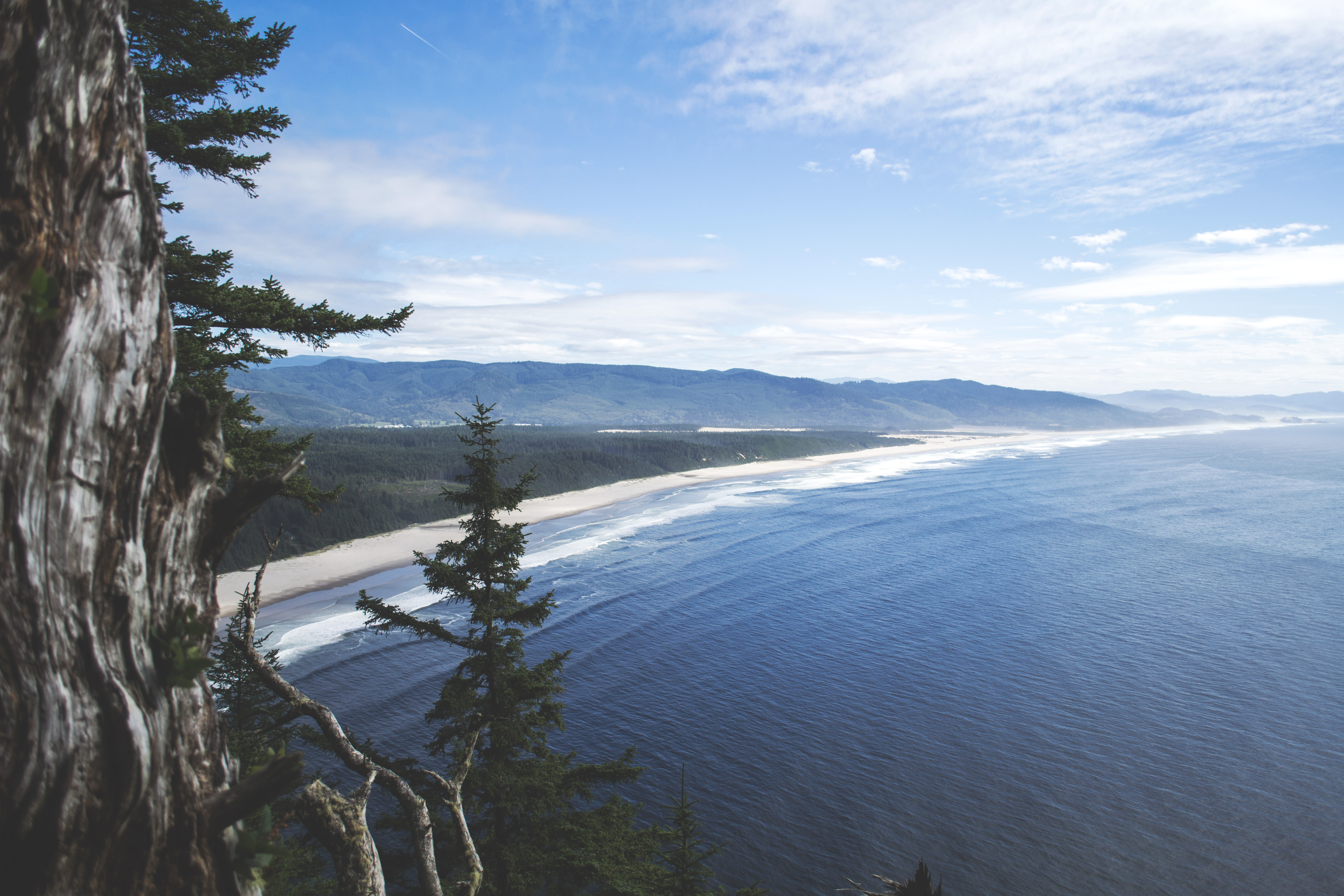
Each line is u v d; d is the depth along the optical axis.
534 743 13.61
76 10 2.37
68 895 2.38
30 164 2.26
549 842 13.09
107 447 2.55
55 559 2.35
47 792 2.30
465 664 12.96
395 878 12.45
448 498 13.09
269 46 10.84
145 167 2.80
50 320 2.31
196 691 3.06
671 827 30.72
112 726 2.48
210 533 3.21
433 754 12.59
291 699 5.11
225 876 3.01
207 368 10.27
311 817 4.41
